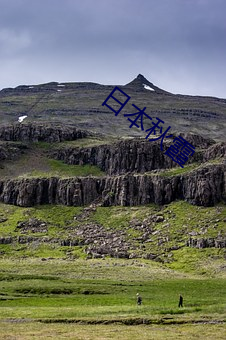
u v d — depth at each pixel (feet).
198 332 210.59
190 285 478.18
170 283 491.72
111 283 483.92
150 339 195.93
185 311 276.41
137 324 239.71
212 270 581.53
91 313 279.49
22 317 265.34
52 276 526.16
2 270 574.15
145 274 553.23
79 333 211.00
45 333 211.00
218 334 205.16
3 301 378.73
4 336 202.28
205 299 380.58
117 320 245.24
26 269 583.17
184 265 620.49
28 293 430.20
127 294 426.10
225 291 441.68
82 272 561.84
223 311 272.92
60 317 262.47
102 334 208.23
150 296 411.34
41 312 286.87
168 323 238.48
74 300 387.14
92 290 440.45
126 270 577.84
